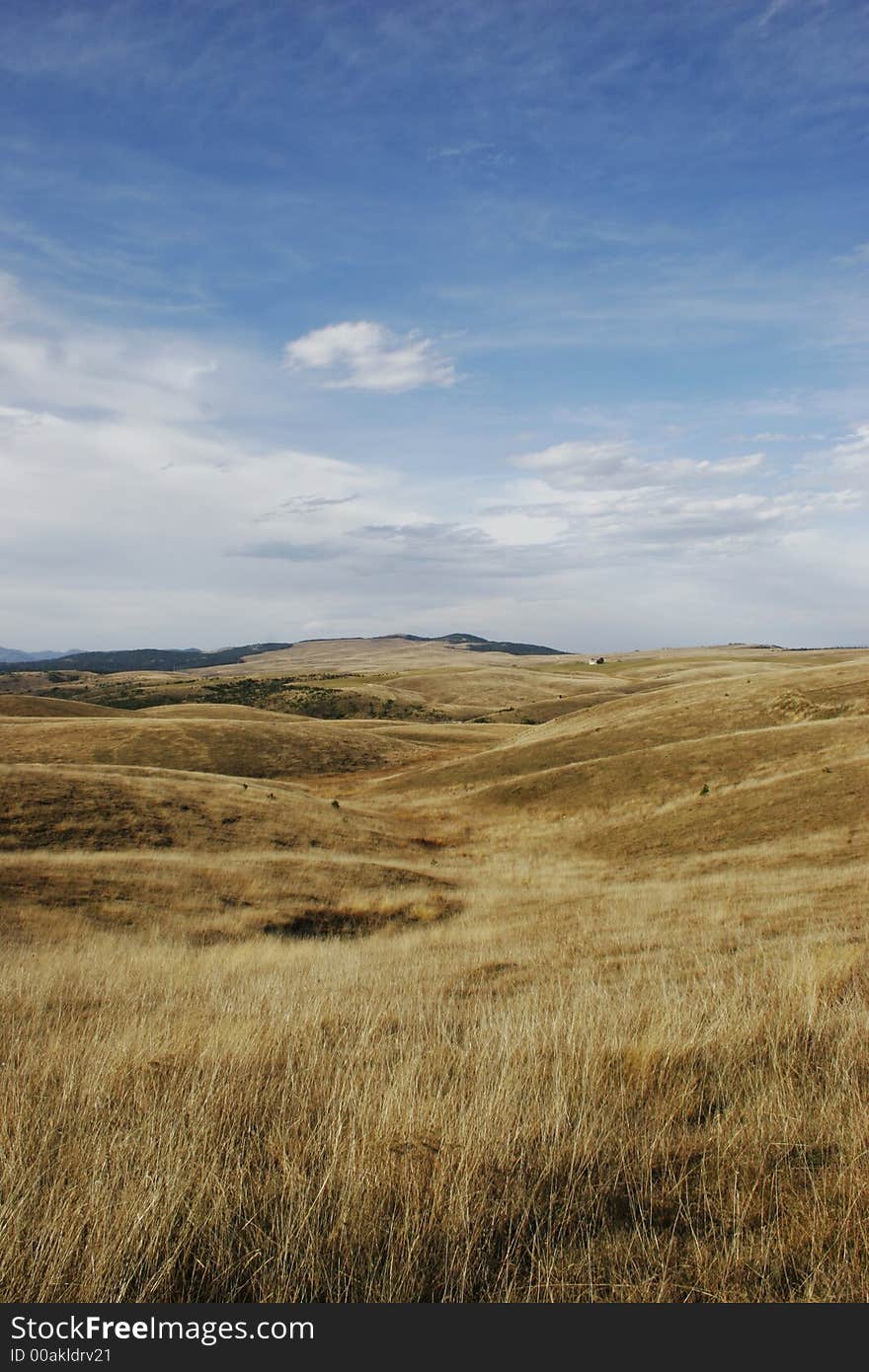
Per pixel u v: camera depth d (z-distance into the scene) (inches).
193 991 428.1
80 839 1181.1
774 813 1233.4
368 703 5629.9
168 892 900.6
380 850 1389.0
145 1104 211.8
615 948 517.0
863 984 307.4
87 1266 137.3
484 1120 180.2
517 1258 142.5
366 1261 140.0
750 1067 225.5
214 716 4089.6
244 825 1353.3
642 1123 192.1
